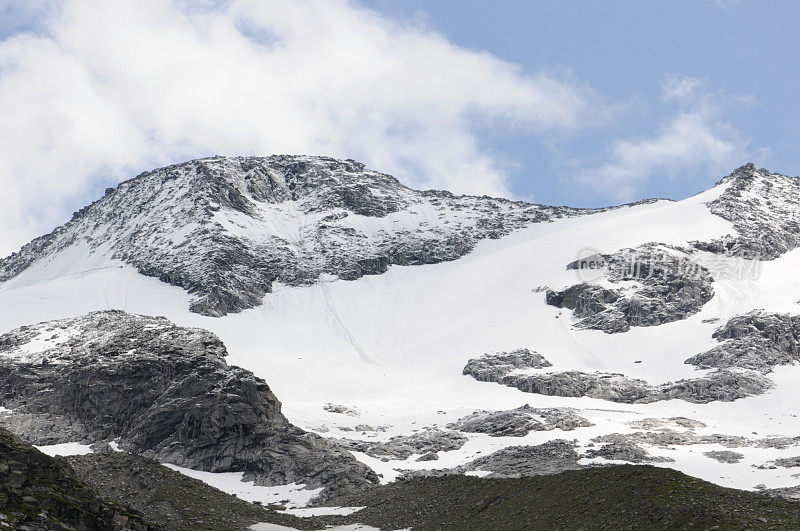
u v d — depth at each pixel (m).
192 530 132.12
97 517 104.12
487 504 132.38
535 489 130.25
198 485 152.12
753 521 101.19
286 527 139.12
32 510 98.31
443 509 138.25
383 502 152.25
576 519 114.38
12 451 105.56
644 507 108.62
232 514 142.12
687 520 102.25
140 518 108.44
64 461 112.75
